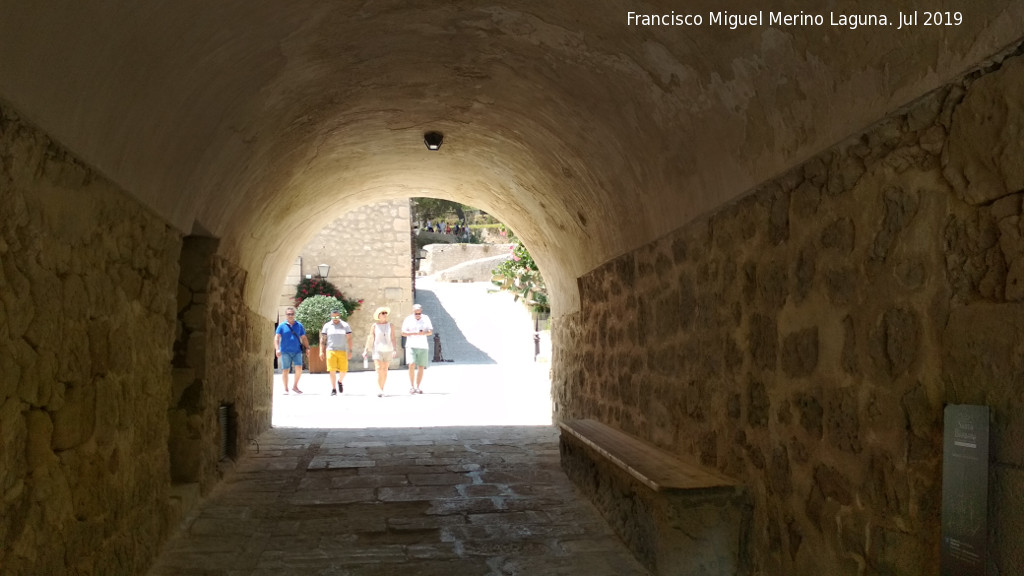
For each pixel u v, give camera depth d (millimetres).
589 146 4391
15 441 1990
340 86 4191
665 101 3322
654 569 3219
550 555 3609
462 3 3277
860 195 2268
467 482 4996
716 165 3229
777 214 2811
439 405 9766
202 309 4355
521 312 22266
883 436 2156
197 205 3805
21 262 1996
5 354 1914
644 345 4504
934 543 1939
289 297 17656
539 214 6504
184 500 3980
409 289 18141
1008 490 1683
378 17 3352
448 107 4977
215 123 3398
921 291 2000
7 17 1691
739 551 3105
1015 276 1689
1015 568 1655
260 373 6676
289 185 5594
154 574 3252
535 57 3770
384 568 3430
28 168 2008
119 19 2129
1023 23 1611
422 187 7844
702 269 3564
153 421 3303
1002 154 1715
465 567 3449
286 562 3479
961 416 1814
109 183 2615
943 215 1916
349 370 17703
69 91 2104
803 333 2621
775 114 2662
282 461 5594
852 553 2307
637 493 3557
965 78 1826
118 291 2783
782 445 2779
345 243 17984
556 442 6508
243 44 2971
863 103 2184
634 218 4469
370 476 5148
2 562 1929
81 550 2461
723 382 3316
